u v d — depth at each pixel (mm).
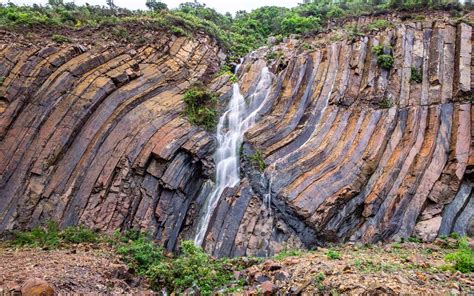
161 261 12828
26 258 11539
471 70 18109
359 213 15617
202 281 10711
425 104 17766
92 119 16766
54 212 14828
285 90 19344
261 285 9188
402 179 15797
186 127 17688
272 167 16312
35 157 15375
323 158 16547
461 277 8883
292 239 14930
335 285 8164
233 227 15062
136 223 15406
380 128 17000
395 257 11227
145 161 16359
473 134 16375
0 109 15555
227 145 18062
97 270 10781
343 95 18453
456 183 15406
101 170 15953
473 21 20594
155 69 19594
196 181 17312
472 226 15281
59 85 16766
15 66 16531
